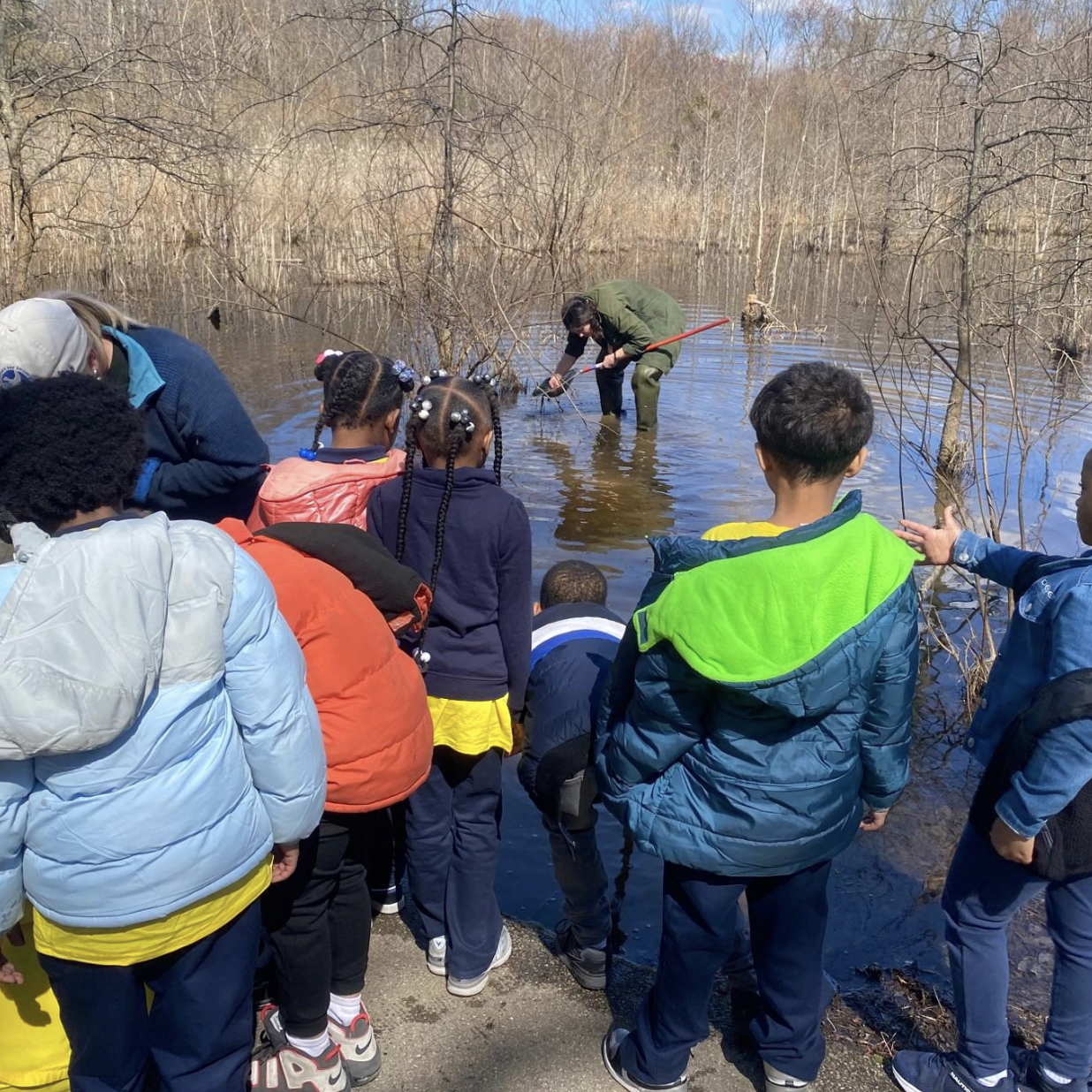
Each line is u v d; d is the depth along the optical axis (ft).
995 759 6.80
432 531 8.00
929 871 11.12
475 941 8.46
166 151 37.88
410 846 8.61
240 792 5.65
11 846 5.16
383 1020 8.29
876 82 27.37
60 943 5.54
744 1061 8.00
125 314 8.75
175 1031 6.11
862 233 25.75
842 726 6.50
